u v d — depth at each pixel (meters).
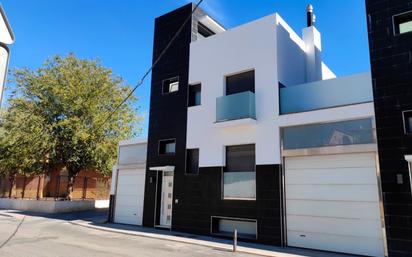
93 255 9.25
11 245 10.63
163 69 17.45
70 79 23.36
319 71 15.81
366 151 10.43
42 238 12.30
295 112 12.30
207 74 15.42
